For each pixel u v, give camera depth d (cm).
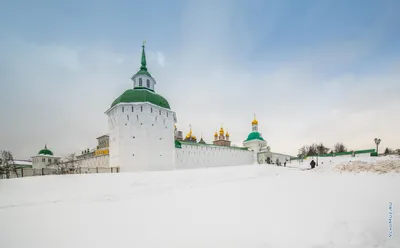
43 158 7262
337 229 679
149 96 4184
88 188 1778
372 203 955
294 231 679
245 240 630
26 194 1538
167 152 4231
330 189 1326
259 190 1423
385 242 602
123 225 802
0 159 5675
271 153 7981
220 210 945
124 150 3816
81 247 621
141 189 1761
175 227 755
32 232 763
